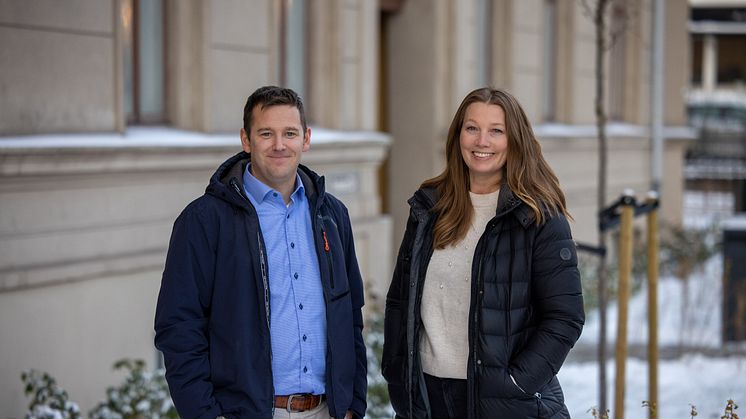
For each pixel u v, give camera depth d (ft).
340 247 13.20
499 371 12.69
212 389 12.41
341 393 12.94
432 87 38.78
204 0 26.43
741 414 25.44
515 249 12.81
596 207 49.26
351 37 32.96
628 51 54.34
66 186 21.75
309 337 12.78
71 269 21.71
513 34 42.68
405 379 13.48
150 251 24.02
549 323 12.75
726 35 139.33
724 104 114.32
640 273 44.62
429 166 39.01
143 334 24.03
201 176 25.91
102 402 22.68
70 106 22.17
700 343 33.17
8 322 20.54
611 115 53.11
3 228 20.40
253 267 12.44
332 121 32.40
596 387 29.12
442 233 13.32
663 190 57.41
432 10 38.58
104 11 22.95
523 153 13.14
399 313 13.71
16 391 20.76
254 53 28.43
